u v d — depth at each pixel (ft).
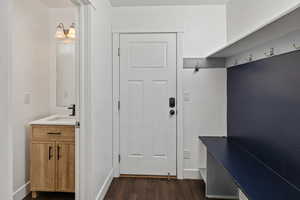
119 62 11.30
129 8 11.15
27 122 9.59
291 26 5.10
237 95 9.49
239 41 6.84
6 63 3.78
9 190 3.84
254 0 7.34
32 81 9.89
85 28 7.78
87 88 7.84
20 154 9.15
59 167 9.10
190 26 11.01
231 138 10.32
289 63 5.73
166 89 11.24
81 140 7.87
